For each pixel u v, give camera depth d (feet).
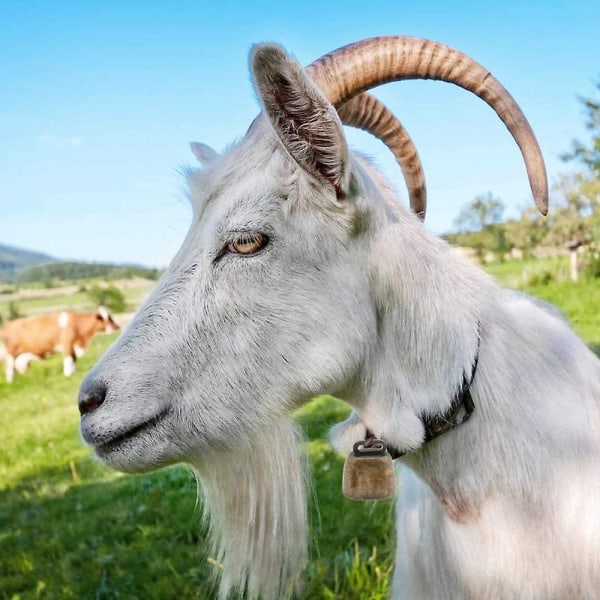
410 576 2.12
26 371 15.93
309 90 1.58
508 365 1.85
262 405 1.76
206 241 1.76
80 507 5.33
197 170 1.87
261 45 1.52
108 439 1.72
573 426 1.85
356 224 1.72
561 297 11.34
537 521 1.80
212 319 1.74
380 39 1.85
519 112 1.84
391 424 1.80
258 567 1.98
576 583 1.82
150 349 1.74
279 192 1.71
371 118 2.17
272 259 1.72
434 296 1.81
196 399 1.74
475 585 1.86
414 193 2.24
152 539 4.39
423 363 1.78
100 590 3.72
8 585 4.03
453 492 1.84
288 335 1.73
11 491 6.26
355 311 1.75
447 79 1.86
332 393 1.82
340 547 3.66
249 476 1.89
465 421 1.80
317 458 5.22
